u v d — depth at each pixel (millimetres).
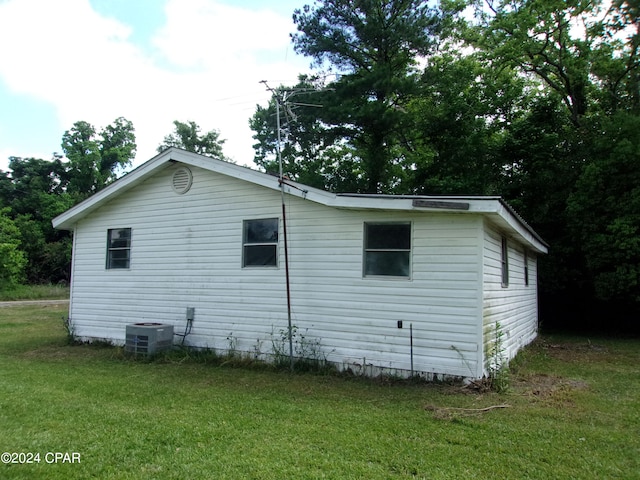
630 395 6789
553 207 16281
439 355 7258
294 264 8664
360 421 5379
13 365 8742
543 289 16391
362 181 21828
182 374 8039
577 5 18297
